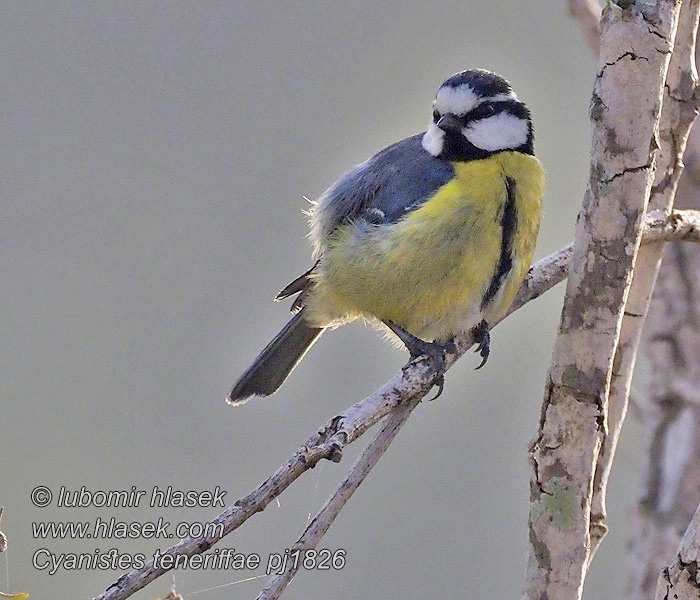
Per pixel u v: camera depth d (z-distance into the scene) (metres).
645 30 5.28
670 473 8.28
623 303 5.61
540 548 5.82
